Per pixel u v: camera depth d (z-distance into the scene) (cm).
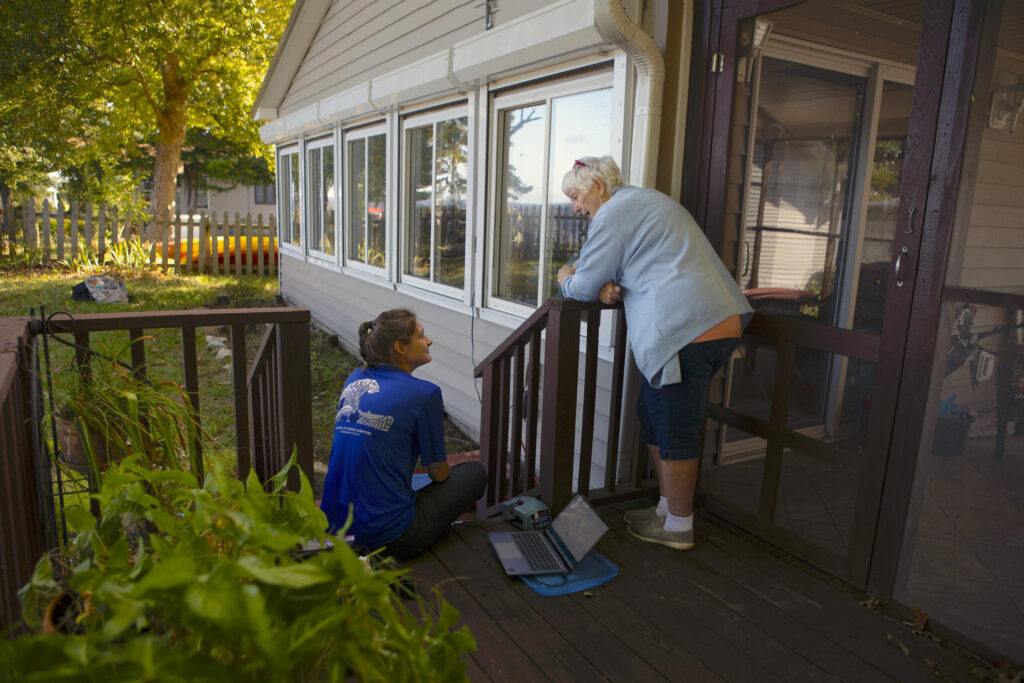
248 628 87
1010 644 200
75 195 1606
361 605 102
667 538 271
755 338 292
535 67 407
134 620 91
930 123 211
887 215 306
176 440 232
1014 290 191
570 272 299
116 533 122
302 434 263
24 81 1299
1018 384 191
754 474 298
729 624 223
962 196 203
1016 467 195
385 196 640
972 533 207
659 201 257
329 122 750
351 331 773
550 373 281
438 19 520
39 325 222
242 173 2528
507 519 289
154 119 1616
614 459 313
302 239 916
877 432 233
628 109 338
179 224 1376
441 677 116
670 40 314
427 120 554
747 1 278
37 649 80
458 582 242
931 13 209
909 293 220
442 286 550
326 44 764
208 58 1578
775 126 303
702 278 247
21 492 187
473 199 491
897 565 229
